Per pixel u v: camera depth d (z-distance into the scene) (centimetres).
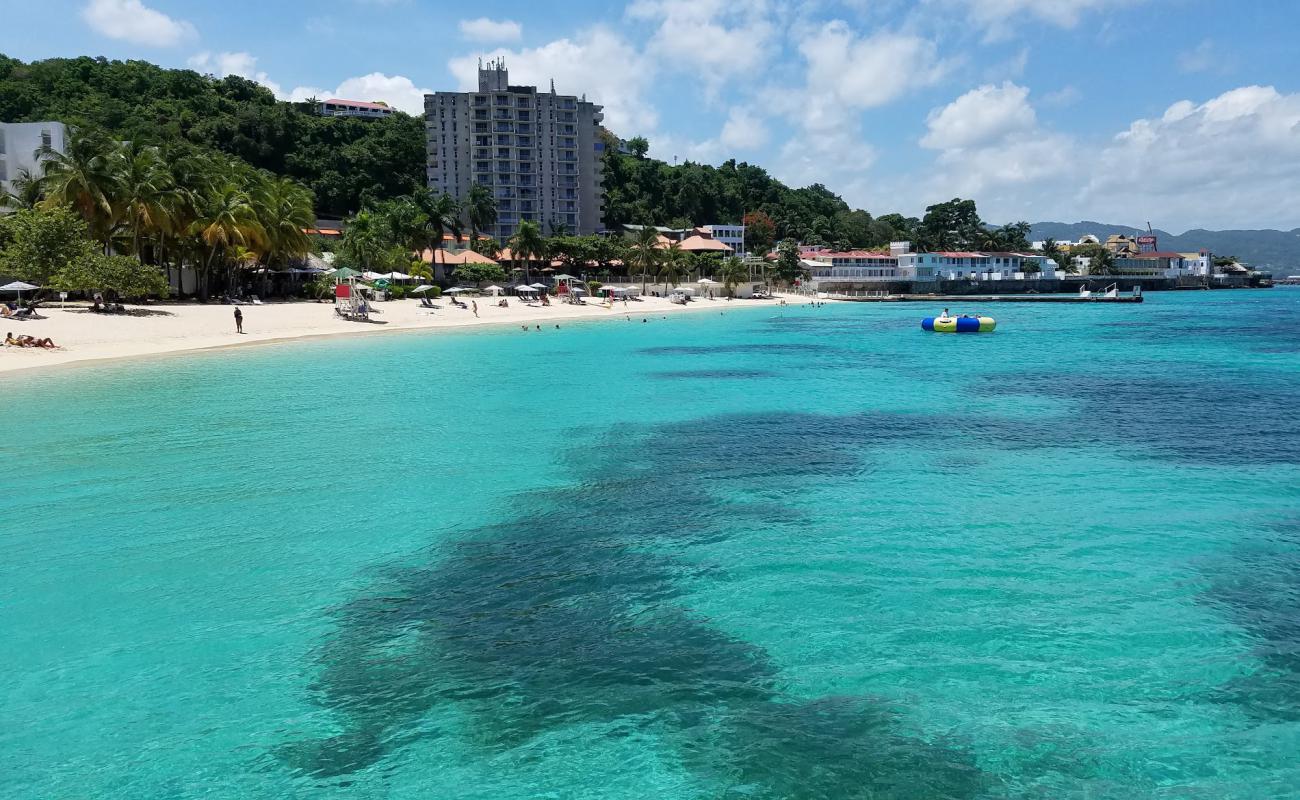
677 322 9231
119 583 1516
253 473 2298
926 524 1838
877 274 17925
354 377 4303
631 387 4022
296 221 8712
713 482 2217
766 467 2381
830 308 12594
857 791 927
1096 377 4372
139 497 2055
